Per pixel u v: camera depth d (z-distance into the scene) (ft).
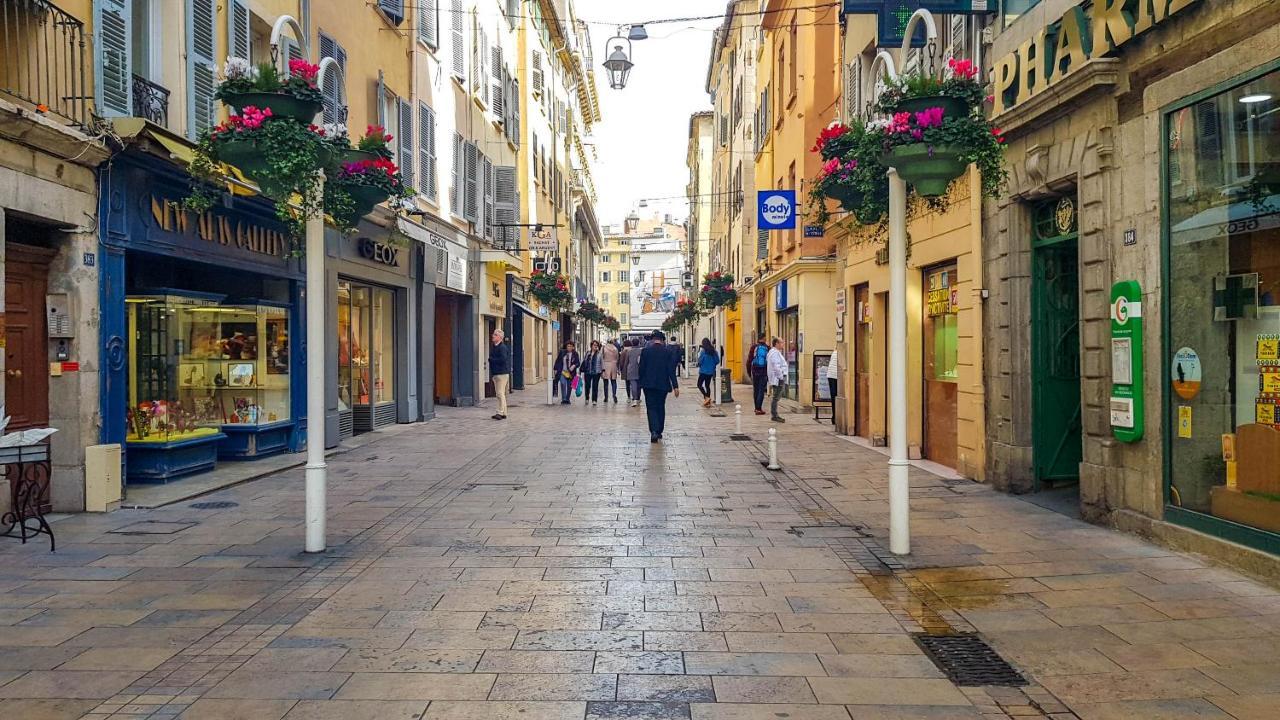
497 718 12.85
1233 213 20.68
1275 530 19.36
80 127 26.48
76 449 27.63
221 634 16.49
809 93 67.82
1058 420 31.07
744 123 116.37
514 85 94.68
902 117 20.88
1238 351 20.61
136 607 18.17
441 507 29.30
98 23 27.20
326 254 45.19
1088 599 18.49
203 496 31.19
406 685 14.07
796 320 78.18
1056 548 22.99
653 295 289.53
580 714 12.99
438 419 63.62
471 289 77.20
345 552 22.91
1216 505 21.35
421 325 61.82
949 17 36.47
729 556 22.58
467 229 74.59
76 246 27.25
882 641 16.16
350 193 24.25
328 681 14.23
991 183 21.80
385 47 54.19
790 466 39.19
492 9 83.76
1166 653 15.33
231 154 21.31
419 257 61.67
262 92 21.30
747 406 78.38
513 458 41.86
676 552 23.02
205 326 36.37
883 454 43.24
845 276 52.70
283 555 22.59
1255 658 15.02
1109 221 25.23
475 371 78.69
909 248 40.75
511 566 21.54
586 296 193.57
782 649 15.76
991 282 32.45
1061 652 15.48
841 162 24.32
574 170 160.45
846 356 52.24
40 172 25.27
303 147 21.12
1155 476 23.34
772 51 86.28
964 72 21.13
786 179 79.20
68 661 15.12
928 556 22.43
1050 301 30.91
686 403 83.46
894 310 22.91
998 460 31.86
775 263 87.20
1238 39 20.15
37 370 26.96
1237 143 20.51
